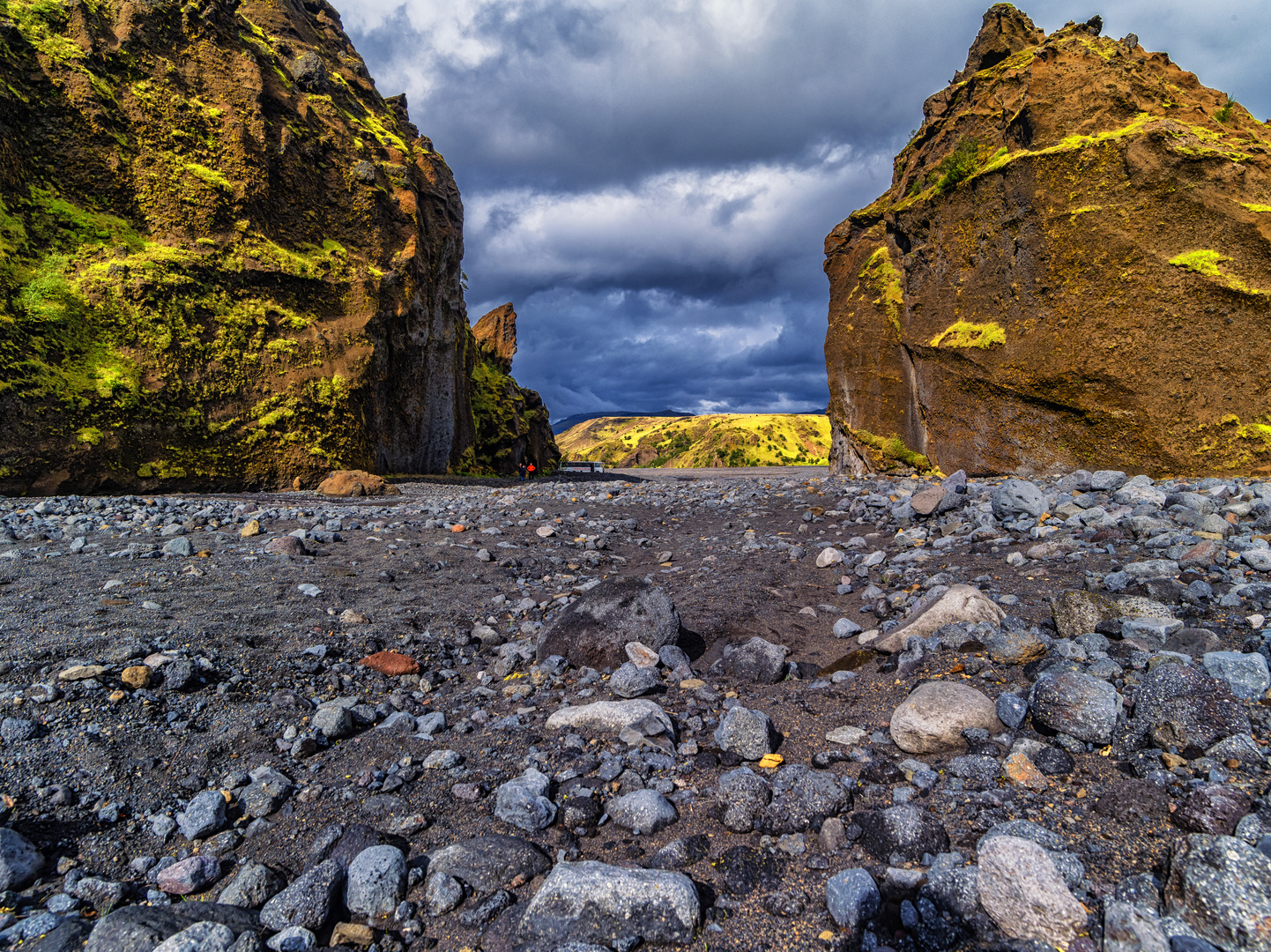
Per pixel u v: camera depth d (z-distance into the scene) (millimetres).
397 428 20172
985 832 2188
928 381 13820
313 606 4965
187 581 5234
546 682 4098
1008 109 12961
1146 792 2207
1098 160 11297
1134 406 11039
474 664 4516
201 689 3480
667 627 4410
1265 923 1543
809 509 9070
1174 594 3811
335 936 2045
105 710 3141
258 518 8266
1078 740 2596
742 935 1925
